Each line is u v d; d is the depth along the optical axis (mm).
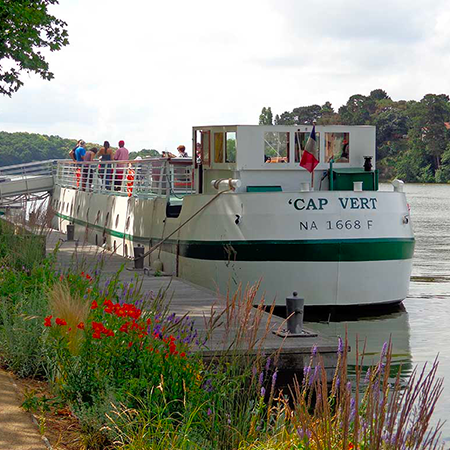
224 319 14758
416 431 6012
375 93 188000
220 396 7949
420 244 43219
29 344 9906
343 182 23797
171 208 26016
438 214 72312
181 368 8438
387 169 173750
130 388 8062
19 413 8180
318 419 6477
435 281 28469
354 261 21453
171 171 29281
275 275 21359
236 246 21656
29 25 25812
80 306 9727
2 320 11297
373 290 21781
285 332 13625
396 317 21312
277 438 7203
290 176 23734
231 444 7340
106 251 28703
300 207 21250
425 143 169250
